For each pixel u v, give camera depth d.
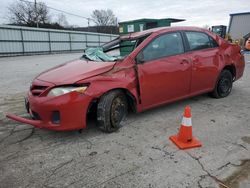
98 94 3.31
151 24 12.66
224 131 3.54
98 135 3.51
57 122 3.20
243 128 3.63
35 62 17.06
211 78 4.79
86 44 37.28
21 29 27.11
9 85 7.71
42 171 2.66
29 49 28.41
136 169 2.64
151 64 3.83
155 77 3.87
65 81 3.21
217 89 5.11
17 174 2.62
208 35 4.80
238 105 4.74
